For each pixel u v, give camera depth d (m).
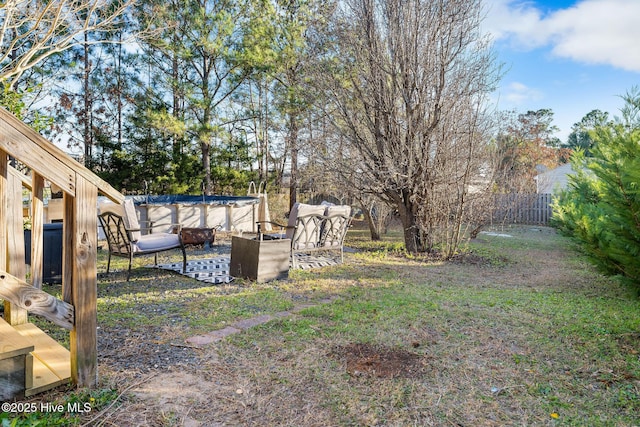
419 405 2.02
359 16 7.36
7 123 1.76
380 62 7.13
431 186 7.22
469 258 7.17
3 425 1.57
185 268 5.36
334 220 6.20
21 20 5.36
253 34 11.38
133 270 5.56
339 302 3.96
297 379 2.27
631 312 3.69
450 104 6.81
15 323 2.71
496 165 7.76
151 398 2.01
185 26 11.11
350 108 7.64
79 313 2.01
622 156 3.07
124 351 2.60
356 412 1.94
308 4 11.66
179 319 3.34
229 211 10.34
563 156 23.55
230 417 1.87
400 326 3.21
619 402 2.06
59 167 1.91
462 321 3.37
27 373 1.89
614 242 3.36
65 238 2.01
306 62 8.75
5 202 2.30
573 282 5.30
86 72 13.04
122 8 5.92
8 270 2.48
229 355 2.59
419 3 6.81
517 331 3.14
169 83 11.57
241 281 4.88
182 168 13.07
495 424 1.86
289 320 3.31
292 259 5.85
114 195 2.12
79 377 2.02
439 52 6.81
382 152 7.37
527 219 14.68
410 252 7.66
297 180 12.19
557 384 2.27
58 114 12.80
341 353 2.65
